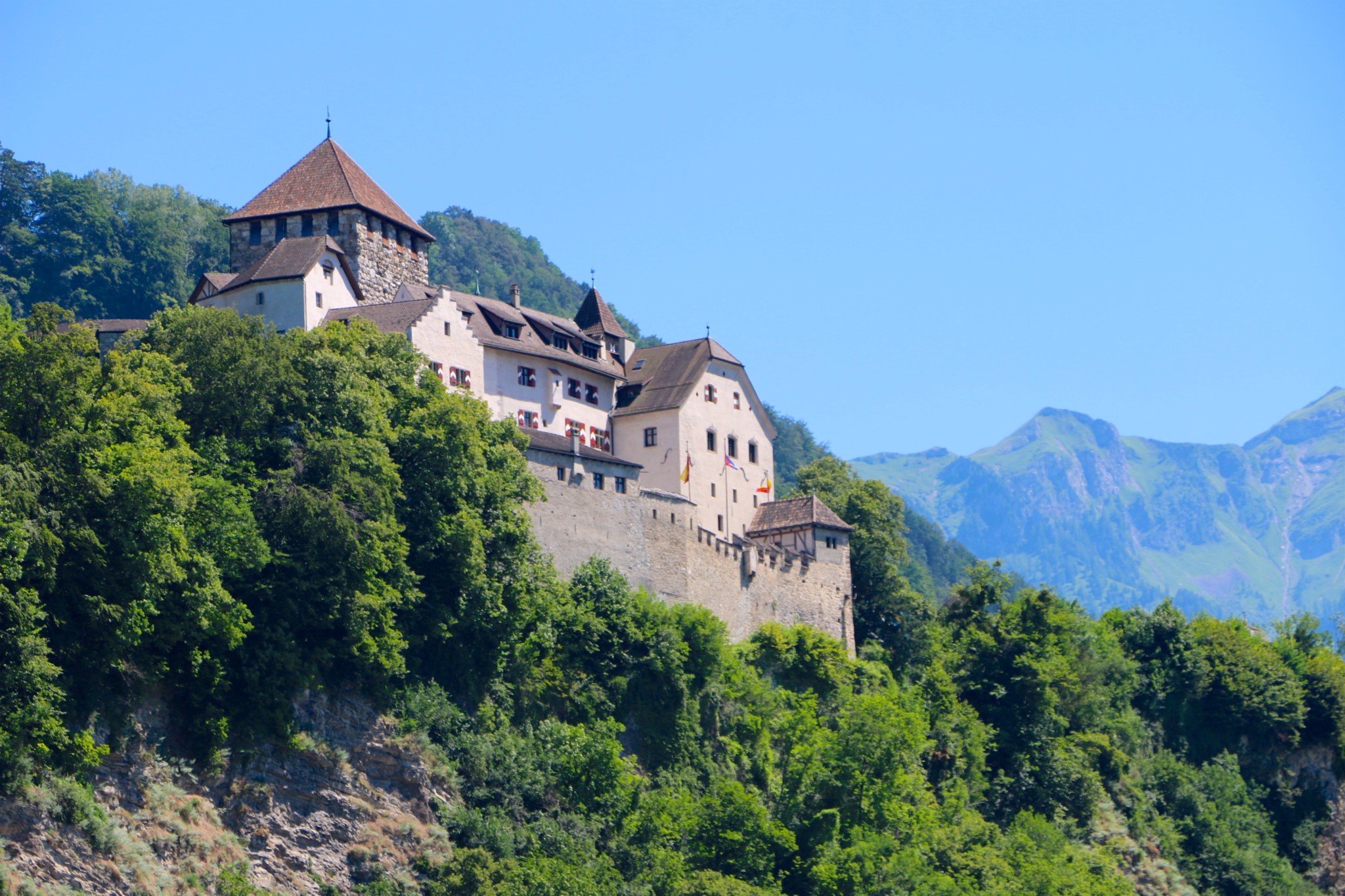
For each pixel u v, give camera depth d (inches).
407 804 5068.9
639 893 5162.4
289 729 4835.1
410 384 5723.4
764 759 6245.1
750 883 5536.4
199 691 4667.8
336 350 5590.6
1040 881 6200.8
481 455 5629.9
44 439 4375.0
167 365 5029.5
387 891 4840.1
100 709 4421.8
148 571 4340.6
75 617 4325.8
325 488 5029.5
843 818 5964.6
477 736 5359.3
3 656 4040.4
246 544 4722.0
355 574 4963.1
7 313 4606.3
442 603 5378.9
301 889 4736.7
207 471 4901.6
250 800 4729.3
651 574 6579.7
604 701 5812.0
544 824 5251.0
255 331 5383.9
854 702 6437.0
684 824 5620.1
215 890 4512.8
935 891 5816.9
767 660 6791.3
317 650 4950.8
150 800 4471.0
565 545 6279.5
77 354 4616.1
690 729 6033.5
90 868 4224.9
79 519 4259.4
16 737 4116.6
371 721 5093.5
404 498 5329.7
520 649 5669.3
